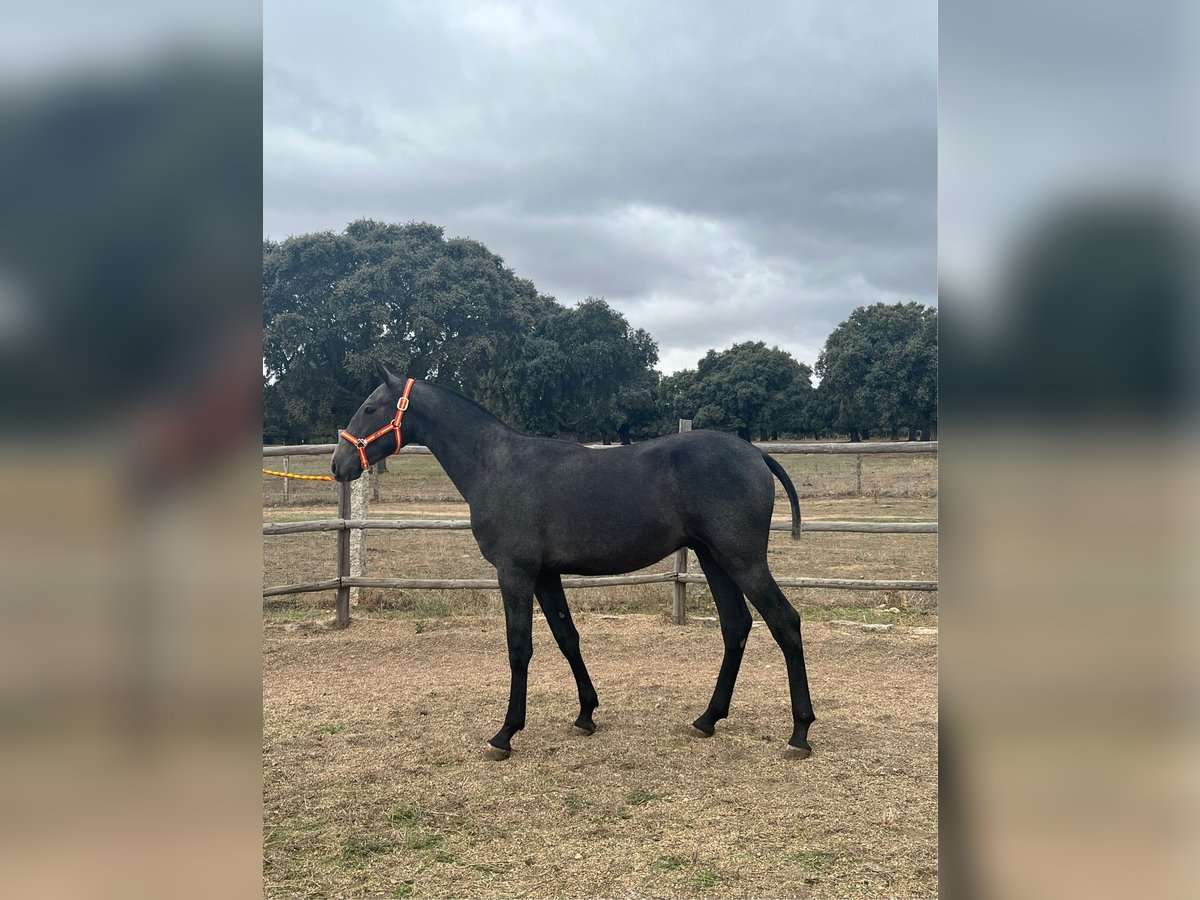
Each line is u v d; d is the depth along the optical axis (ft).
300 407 112.47
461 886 8.64
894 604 22.40
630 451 13.32
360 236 129.59
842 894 8.32
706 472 12.62
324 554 31.12
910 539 34.86
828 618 21.27
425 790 11.31
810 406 181.27
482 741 13.30
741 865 9.00
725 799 10.87
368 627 20.94
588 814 10.46
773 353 185.16
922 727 13.78
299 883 8.73
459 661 18.29
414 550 32.22
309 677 17.17
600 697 15.62
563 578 24.31
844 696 15.55
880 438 168.76
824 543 33.71
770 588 12.55
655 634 20.17
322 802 10.91
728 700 13.52
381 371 14.42
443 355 115.44
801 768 11.96
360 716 14.62
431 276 115.03
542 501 13.04
